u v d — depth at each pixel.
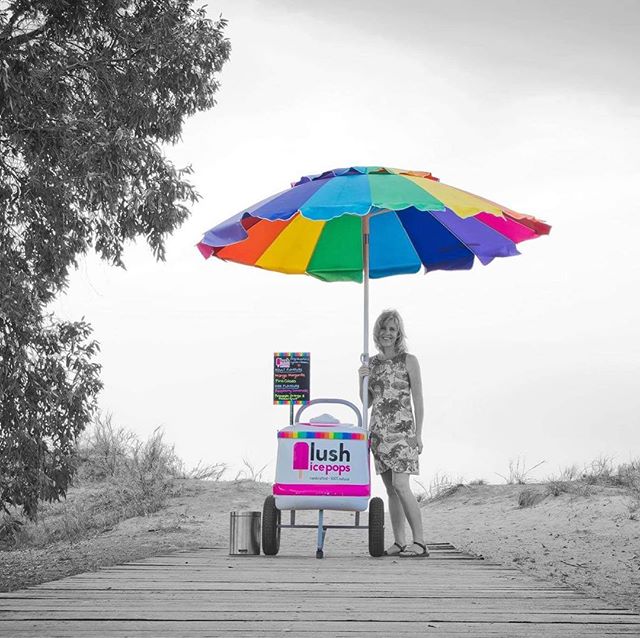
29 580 8.51
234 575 6.26
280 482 7.65
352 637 3.97
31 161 15.05
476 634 4.05
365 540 10.77
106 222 15.81
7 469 15.41
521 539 11.27
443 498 17.00
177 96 16.80
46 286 15.74
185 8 16.92
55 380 15.53
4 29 15.05
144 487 17.59
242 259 9.10
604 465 15.31
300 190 7.77
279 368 12.11
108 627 4.15
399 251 9.26
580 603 4.98
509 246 8.44
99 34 16.36
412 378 7.91
